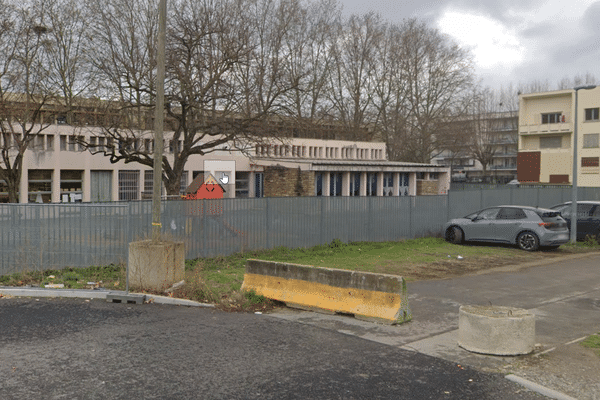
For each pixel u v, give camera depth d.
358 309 8.80
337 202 17.80
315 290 9.43
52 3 28.22
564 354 6.95
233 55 20.94
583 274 13.70
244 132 21.59
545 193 29.61
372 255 16.42
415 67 53.38
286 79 36.38
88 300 9.98
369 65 52.56
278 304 9.83
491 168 97.69
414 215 20.77
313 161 34.16
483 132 79.31
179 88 21.92
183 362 6.43
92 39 29.20
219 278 11.84
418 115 54.28
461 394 5.57
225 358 6.61
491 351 6.87
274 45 40.97
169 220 13.32
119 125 23.44
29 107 22.84
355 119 52.00
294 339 7.52
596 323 8.69
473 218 19.62
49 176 25.72
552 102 61.44
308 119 45.03
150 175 29.47
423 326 8.34
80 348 6.96
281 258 14.90
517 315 7.04
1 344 7.11
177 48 19.98
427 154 56.41
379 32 51.78
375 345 7.27
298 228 16.61
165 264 10.27
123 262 12.10
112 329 7.93
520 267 14.86
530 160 62.91
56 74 30.05
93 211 12.15
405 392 5.58
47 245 12.10
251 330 7.98
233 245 14.83
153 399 5.29
